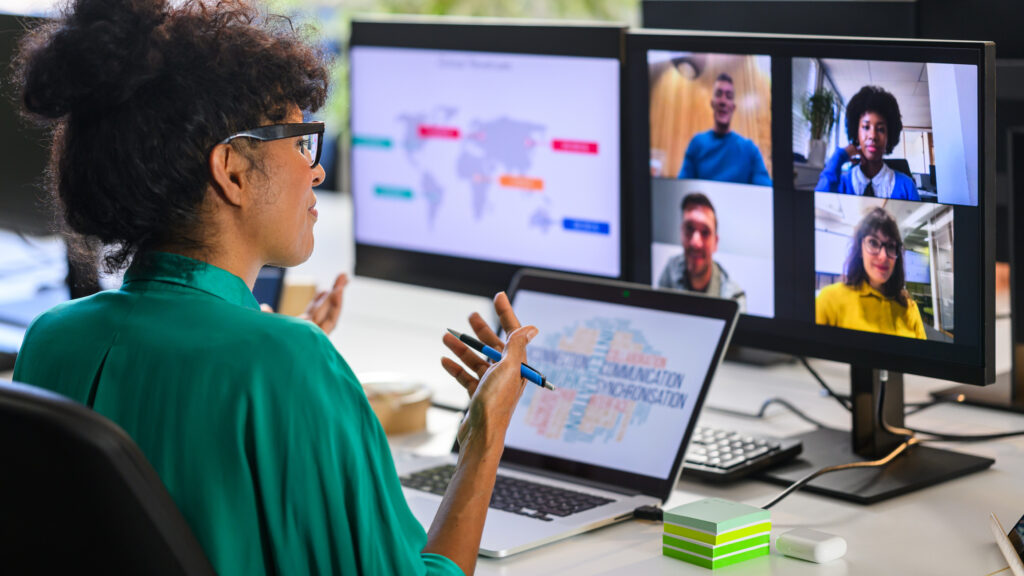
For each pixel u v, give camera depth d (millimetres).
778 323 1498
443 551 955
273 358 860
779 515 1291
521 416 1503
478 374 1161
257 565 861
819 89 1396
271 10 981
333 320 1501
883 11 1700
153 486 788
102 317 931
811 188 1427
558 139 1749
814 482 1373
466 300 2520
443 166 1920
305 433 846
